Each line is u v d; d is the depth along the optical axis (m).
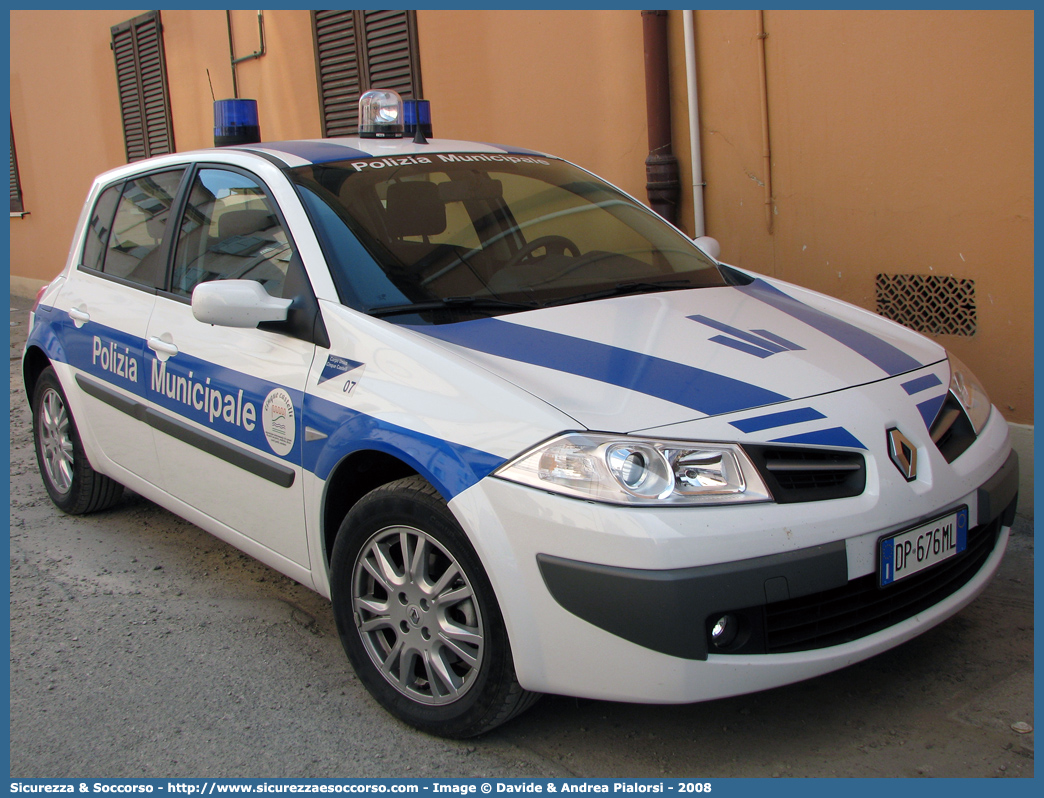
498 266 2.98
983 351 3.95
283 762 2.41
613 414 2.17
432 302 2.71
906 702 2.53
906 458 2.32
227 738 2.53
